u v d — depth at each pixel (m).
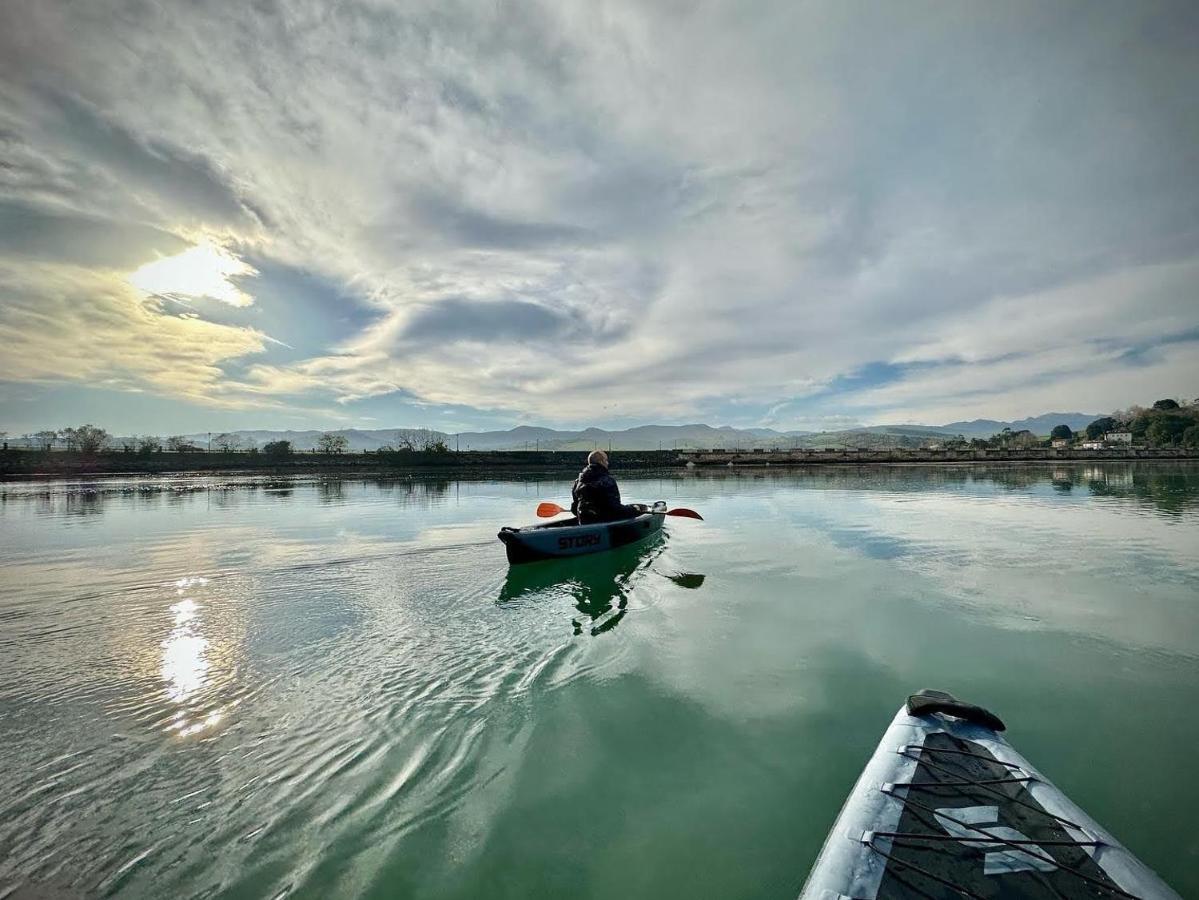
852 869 2.00
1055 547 9.65
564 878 2.34
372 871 2.34
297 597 6.71
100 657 4.70
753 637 5.27
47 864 2.34
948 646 5.02
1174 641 5.10
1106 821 2.68
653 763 3.19
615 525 9.86
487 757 3.22
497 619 5.81
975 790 2.47
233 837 2.53
